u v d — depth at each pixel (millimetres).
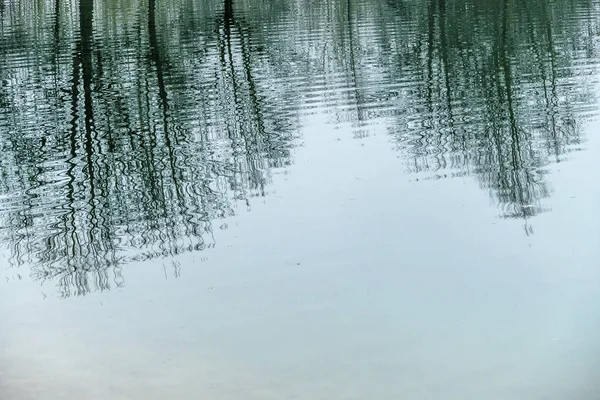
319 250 13742
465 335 10531
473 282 12195
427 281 12273
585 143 19234
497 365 9766
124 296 12305
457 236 14078
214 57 32594
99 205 16859
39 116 24391
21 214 16562
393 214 15273
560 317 10898
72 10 48719
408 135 20719
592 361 9688
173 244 14477
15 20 46250
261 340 10609
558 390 9125
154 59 32781
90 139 21828
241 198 16656
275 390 9305
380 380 9516
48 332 11023
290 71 29328
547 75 26781
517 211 15102
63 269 13617
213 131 21984
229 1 45719
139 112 24375
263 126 22297
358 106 23906
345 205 15883
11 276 13391
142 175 18656
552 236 13820
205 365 9945
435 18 40281
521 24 37219
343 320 11125
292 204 16094
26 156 20531
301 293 12102
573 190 16109
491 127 21078
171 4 51125
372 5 46438
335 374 9664
